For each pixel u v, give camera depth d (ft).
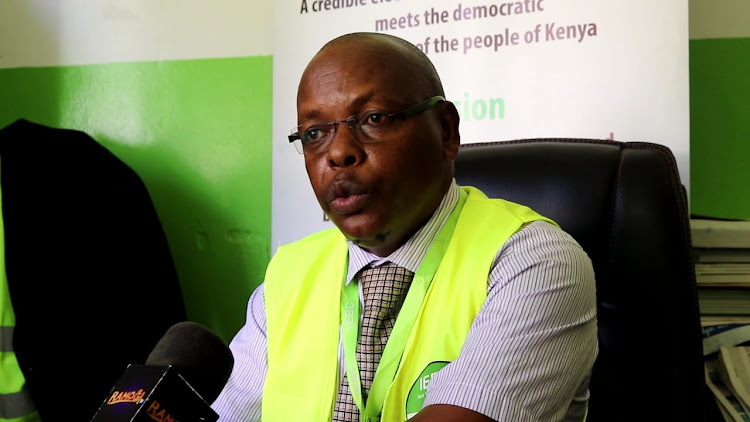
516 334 2.65
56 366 5.40
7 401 5.37
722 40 5.95
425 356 2.86
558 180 3.95
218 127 6.72
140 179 6.31
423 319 2.92
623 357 3.73
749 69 5.90
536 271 2.77
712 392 4.68
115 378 5.57
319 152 2.89
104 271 5.68
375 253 3.10
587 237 3.84
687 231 3.81
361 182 2.81
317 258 3.45
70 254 5.57
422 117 2.90
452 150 3.14
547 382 2.61
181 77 6.81
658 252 3.75
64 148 5.92
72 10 7.08
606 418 3.66
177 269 6.82
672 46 5.03
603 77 5.16
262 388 3.41
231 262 6.71
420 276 2.99
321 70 2.90
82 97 7.05
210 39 6.73
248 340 3.56
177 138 6.82
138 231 5.99
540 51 5.32
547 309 2.70
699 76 6.00
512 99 5.39
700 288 5.37
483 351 2.63
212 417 2.34
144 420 2.14
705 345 5.23
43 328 5.39
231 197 6.70
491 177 4.09
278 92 6.13
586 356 2.81
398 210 2.88
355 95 2.81
